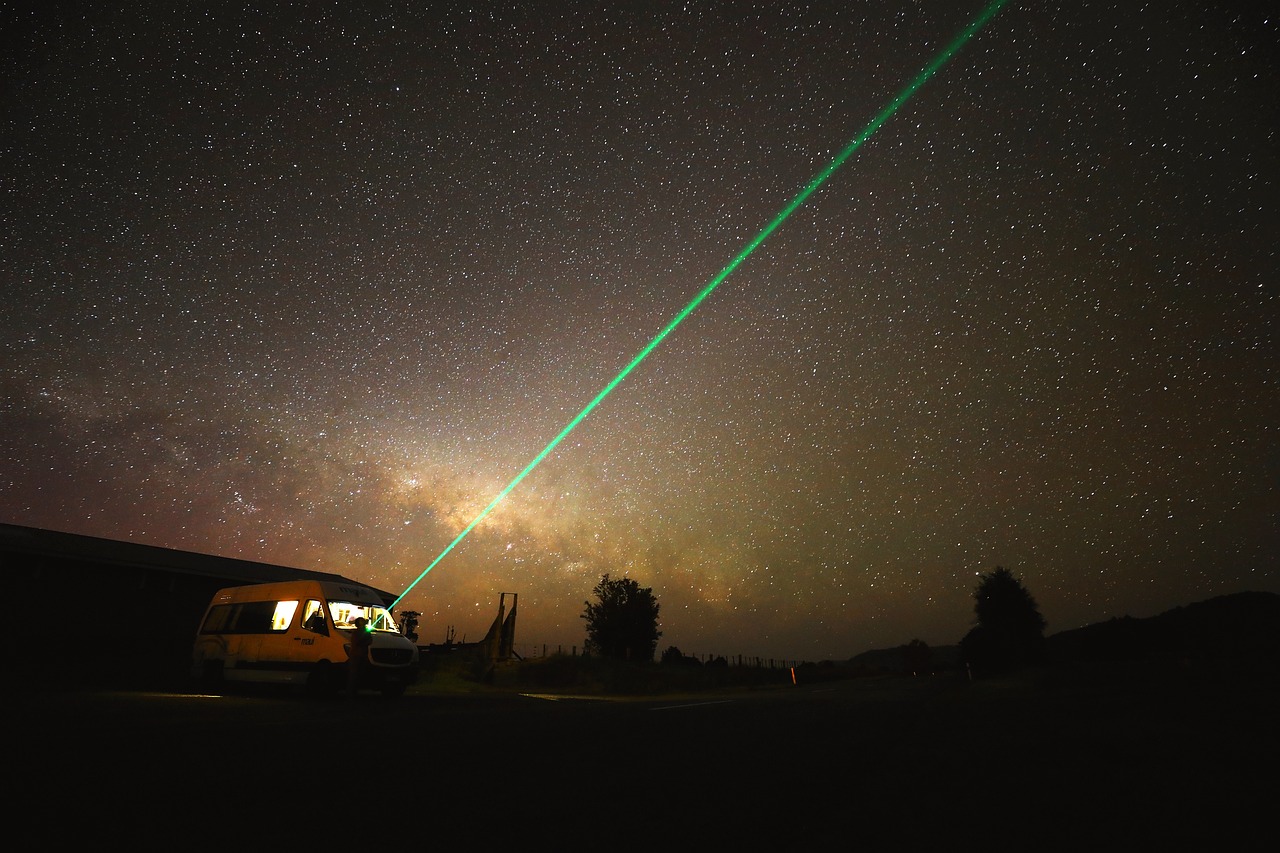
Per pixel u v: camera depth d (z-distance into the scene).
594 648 46.72
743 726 10.88
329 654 14.80
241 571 26.73
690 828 4.43
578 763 6.84
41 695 12.32
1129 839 4.11
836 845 4.11
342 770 5.93
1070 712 12.50
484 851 3.79
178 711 10.36
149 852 3.47
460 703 14.93
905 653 68.62
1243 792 5.27
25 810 4.07
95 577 21.92
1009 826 4.50
